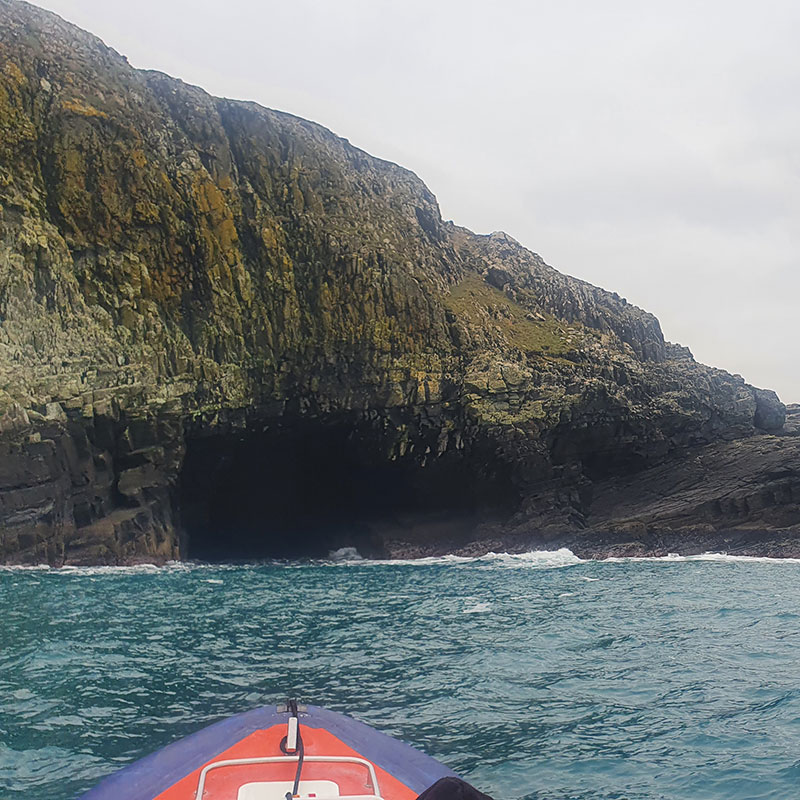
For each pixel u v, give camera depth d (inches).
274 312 1993.1
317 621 887.7
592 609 982.4
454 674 625.9
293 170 2159.2
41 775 413.4
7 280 1609.3
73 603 1002.7
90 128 1830.7
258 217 2052.2
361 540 2036.2
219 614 935.7
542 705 541.0
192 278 1915.6
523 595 1141.1
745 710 526.3
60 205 1772.9
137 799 285.7
